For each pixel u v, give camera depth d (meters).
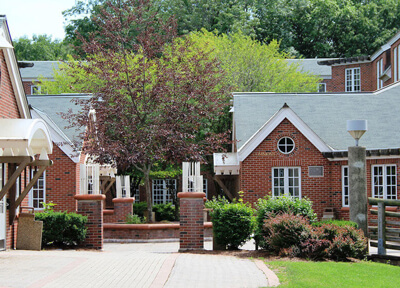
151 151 25.36
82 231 19.33
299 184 27.33
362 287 11.68
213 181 39.69
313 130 29.02
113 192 36.62
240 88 42.88
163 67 26.25
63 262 14.26
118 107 25.39
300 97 31.75
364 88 48.78
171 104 25.56
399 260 16.64
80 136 25.88
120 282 11.91
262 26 63.88
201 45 42.59
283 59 45.16
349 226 16.50
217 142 26.78
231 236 18.31
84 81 29.97
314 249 15.86
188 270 13.62
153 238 23.97
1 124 15.53
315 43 63.94
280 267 14.22
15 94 18.81
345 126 29.19
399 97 30.75
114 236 23.97
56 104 30.58
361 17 63.31
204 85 26.27
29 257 15.21
